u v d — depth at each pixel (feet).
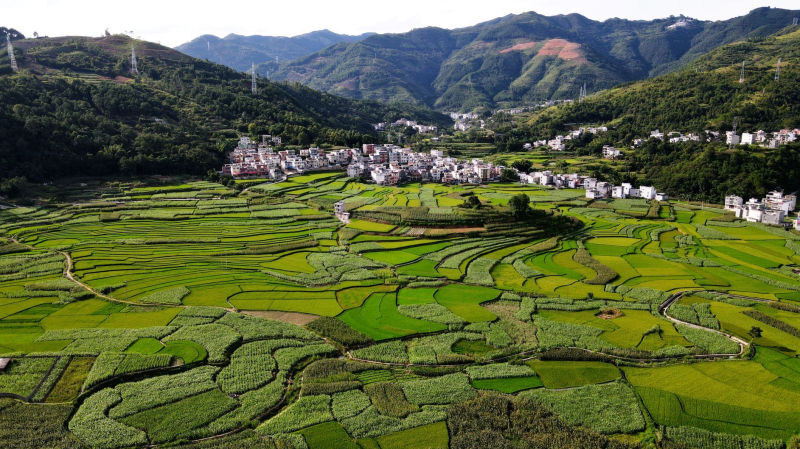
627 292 331.98
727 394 209.15
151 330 255.91
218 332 255.91
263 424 188.75
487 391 209.77
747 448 176.14
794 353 244.63
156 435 179.83
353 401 201.98
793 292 333.21
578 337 261.44
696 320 283.38
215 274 350.23
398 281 346.13
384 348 247.09
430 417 192.54
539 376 223.30
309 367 226.79
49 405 194.90
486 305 312.71
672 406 199.93
